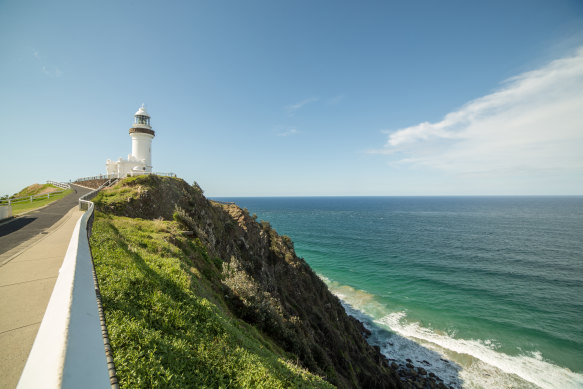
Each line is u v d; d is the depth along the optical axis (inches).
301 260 1604.3
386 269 2326.5
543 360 1122.7
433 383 1026.1
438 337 1318.9
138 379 164.1
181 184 1478.8
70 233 522.6
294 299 1248.2
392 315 1549.0
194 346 250.8
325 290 1521.9
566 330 1328.7
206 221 1251.8
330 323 1156.5
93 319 112.3
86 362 78.5
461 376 1056.8
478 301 1674.5
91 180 1851.6
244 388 233.1
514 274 2123.5
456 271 2231.8
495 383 1013.8
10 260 343.3
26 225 611.2
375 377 952.3
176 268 425.7
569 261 2463.1
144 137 1999.3
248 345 331.0
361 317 1545.3
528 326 1373.0
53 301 114.8
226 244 1233.4
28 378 70.2
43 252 383.2
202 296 394.3
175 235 712.4
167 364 201.9
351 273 2249.0
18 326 184.1
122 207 1004.6
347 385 735.1
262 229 1684.3
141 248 497.4
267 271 1252.5
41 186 1914.4
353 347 1082.1
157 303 273.9
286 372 320.2
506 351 1189.7
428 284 1969.7
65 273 152.3
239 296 576.1
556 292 1777.8
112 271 294.4
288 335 569.9
